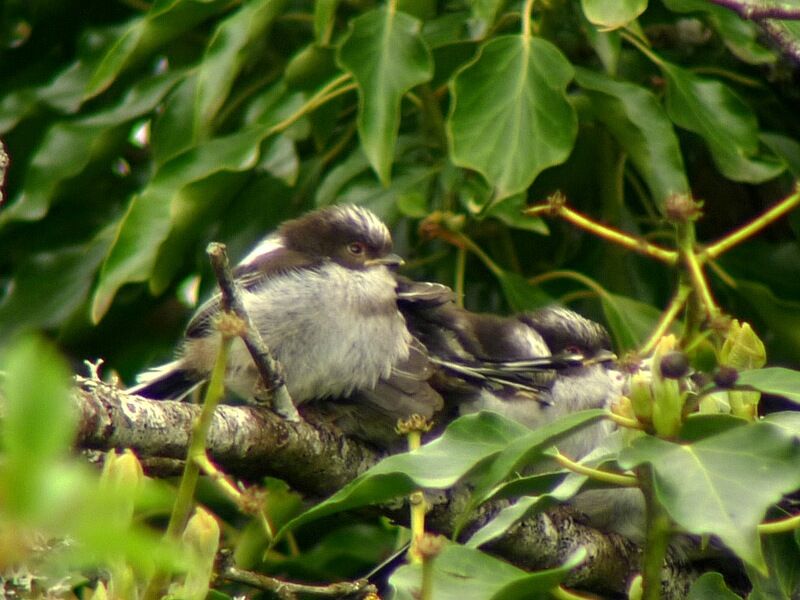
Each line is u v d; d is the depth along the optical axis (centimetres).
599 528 866
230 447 722
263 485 959
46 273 1127
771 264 1118
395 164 1081
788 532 619
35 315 1111
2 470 238
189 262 1170
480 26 1080
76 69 1191
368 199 1060
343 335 906
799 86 1178
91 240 1147
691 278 642
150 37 1027
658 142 977
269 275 943
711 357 725
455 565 535
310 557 1000
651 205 1223
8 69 1280
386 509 782
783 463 487
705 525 462
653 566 553
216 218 1008
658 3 1076
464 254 1065
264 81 1163
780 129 1195
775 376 531
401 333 941
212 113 997
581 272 1155
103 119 1089
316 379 908
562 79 917
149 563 271
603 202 1129
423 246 1193
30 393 239
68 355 1152
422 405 899
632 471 550
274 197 1086
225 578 649
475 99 915
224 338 475
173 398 943
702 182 1250
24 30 1343
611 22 894
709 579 599
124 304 1148
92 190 1184
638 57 1162
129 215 975
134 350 1190
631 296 1138
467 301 1227
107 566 464
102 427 658
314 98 1020
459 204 1082
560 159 895
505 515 576
